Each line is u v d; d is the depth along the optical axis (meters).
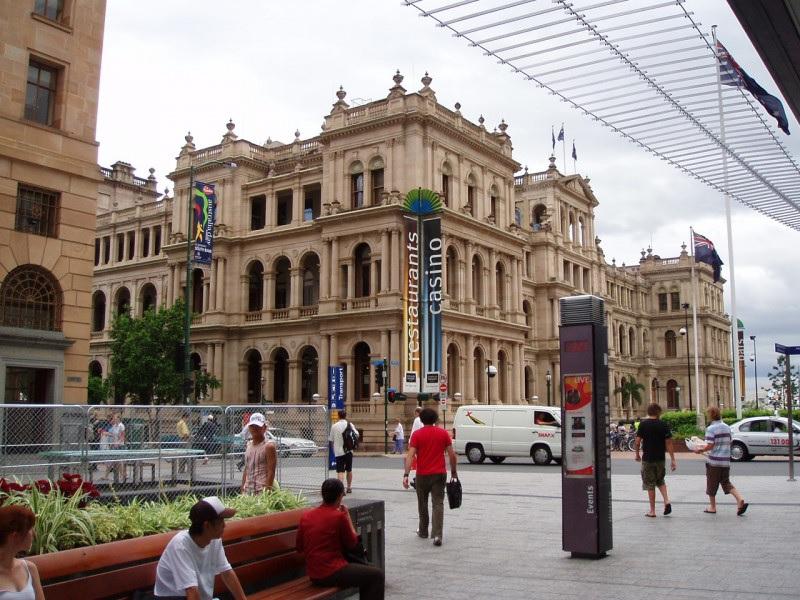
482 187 60.69
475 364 59.00
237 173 63.94
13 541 5.38
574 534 12.33
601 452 12.41
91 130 30.00
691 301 108.94
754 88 9.27
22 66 27.81
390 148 54.53
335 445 23.16
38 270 28.23
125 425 14.45
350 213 54.56
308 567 9.00
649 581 10.53
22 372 27.84
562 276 82.06
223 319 62.00
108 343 71.12
